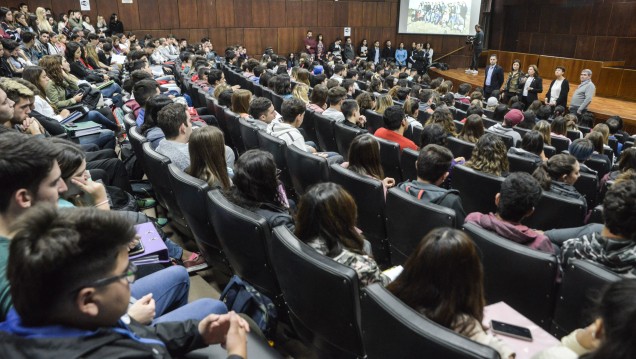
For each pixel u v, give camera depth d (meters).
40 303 0.89
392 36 16.48
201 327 1.35
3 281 1.16
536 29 14.77
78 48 6.91
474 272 1.22
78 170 1.94
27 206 1.29
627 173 2.87
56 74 4.85
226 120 4.71
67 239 0.89
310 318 1.66
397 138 3.99
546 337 1.44
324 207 1.65
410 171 3.53
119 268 0.96
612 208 1.67
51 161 1.34
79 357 0.90
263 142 3.60
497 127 5.05
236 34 14.67
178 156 2.79
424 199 2.45
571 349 1.20
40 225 0.92
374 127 5.39
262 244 1.81
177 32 13.80
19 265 0.88
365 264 1.65
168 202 2.77
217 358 1.43
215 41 14.45
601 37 12.87
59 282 0.88
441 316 1.21
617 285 0.86
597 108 9.59
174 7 13.56
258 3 14.70
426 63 15.45
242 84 8.05
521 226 1.98
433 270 1.21
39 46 7.47
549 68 13.00
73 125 3.90
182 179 2.22
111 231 0.94
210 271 2.68
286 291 1.73
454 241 1.20
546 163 3.00
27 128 2.91
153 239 2.07
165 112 2.83
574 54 13.68
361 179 2.58
